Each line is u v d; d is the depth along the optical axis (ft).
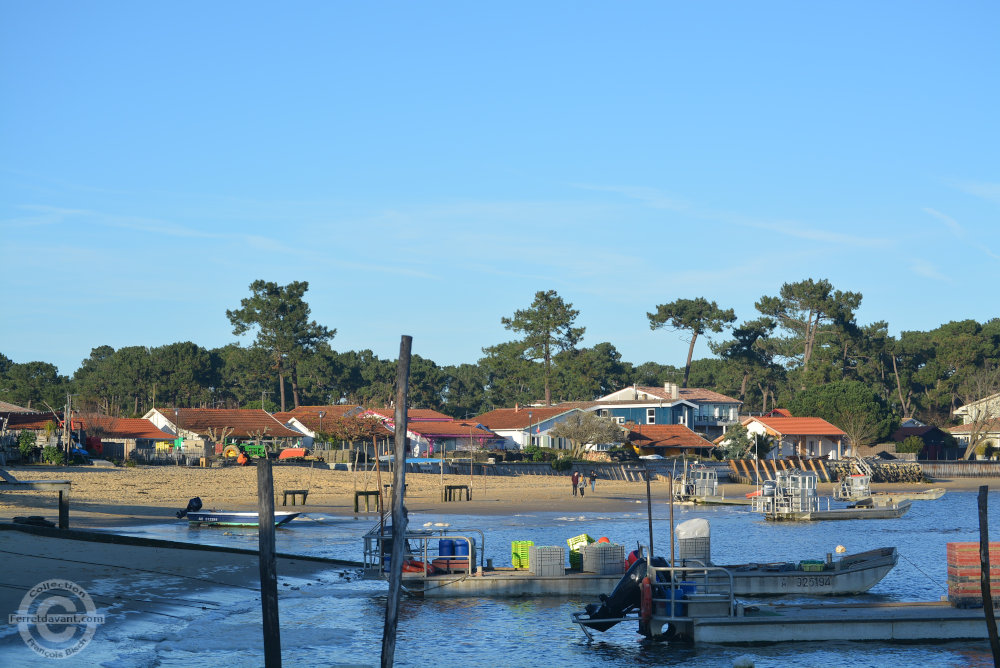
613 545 99.25
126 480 222.69
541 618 88.43
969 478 382.63
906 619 79.61
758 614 81.46
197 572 98.17
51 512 158.10
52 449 240.73
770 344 583.17
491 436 379.55
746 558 137.90
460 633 82.28
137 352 579.89
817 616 80.64
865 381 558.97
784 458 364.17
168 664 66.28
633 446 363.56
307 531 161.27
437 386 631.97
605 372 596.70
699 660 75.25
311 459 301.22
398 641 79.00
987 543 63.77
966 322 619.67
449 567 98.12
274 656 52.75
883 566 101.50
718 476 337.52
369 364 638.12
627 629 85.10
